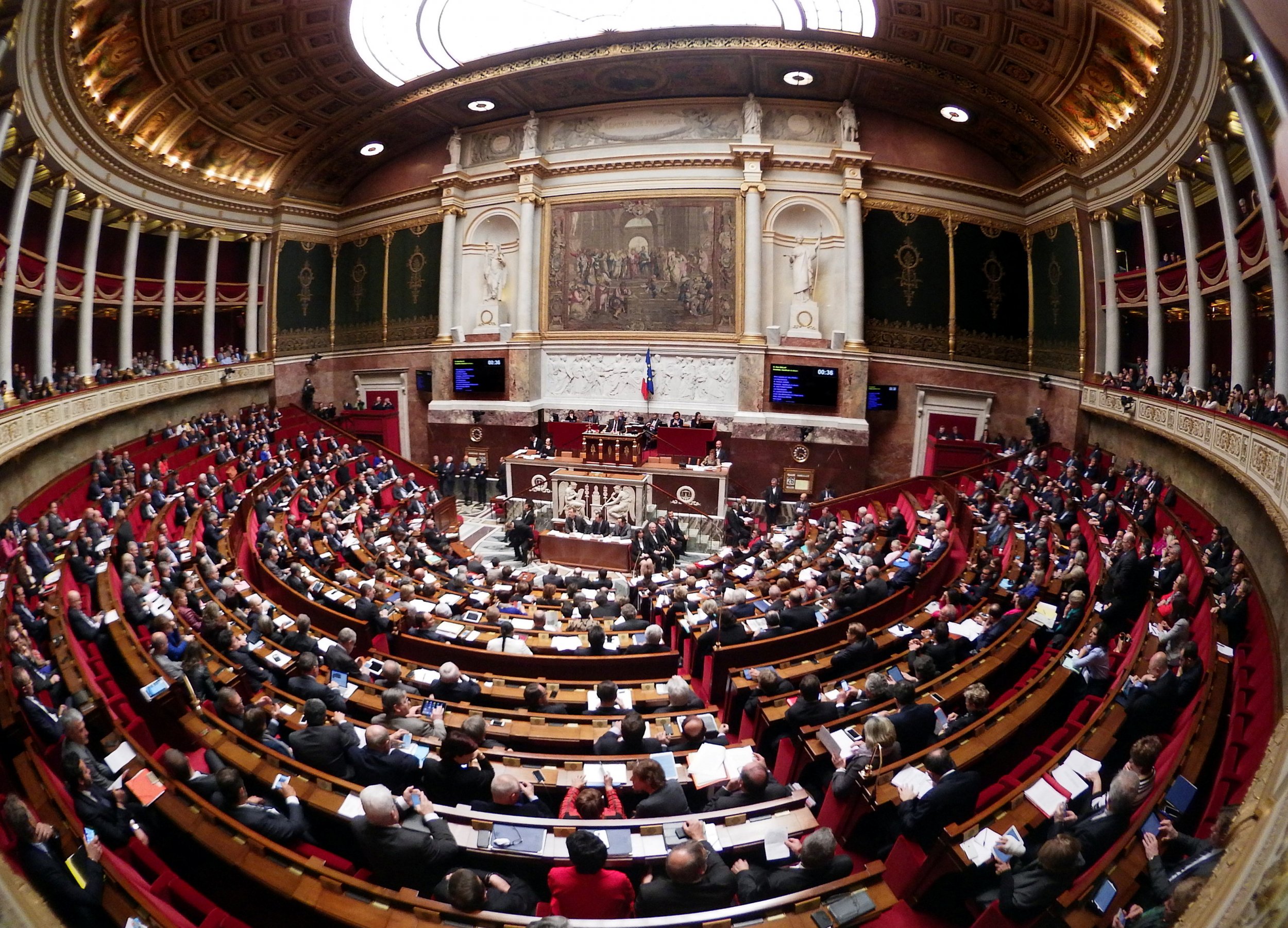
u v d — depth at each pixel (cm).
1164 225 1694
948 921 456
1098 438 1784
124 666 748
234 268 2566
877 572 1016
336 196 2619
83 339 1847
